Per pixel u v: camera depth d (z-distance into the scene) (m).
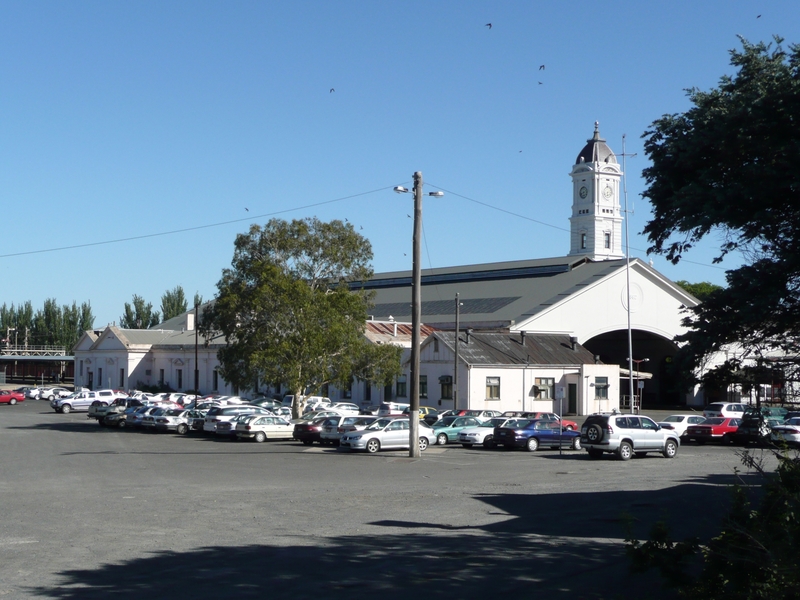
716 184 12.63
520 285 81.31
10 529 16.30
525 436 39.69
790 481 9.77
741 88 13.28
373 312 87.50
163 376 91.38
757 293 11.88
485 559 13.91
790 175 11.83
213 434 48.00
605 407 67.75
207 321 54.16
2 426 55.12
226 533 16.02
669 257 13.68
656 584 12.24
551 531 16.77
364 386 70.12
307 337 50.09
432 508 19.81
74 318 135.12
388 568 13.11
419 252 35.88
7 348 123.62
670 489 24.12
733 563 9.32
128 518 17.77
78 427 54.47
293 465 31.33
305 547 14.68
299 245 53.50
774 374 12.29
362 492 22.86
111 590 11.40
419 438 38.75
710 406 51.97
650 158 14.12
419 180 35.84
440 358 64.25
